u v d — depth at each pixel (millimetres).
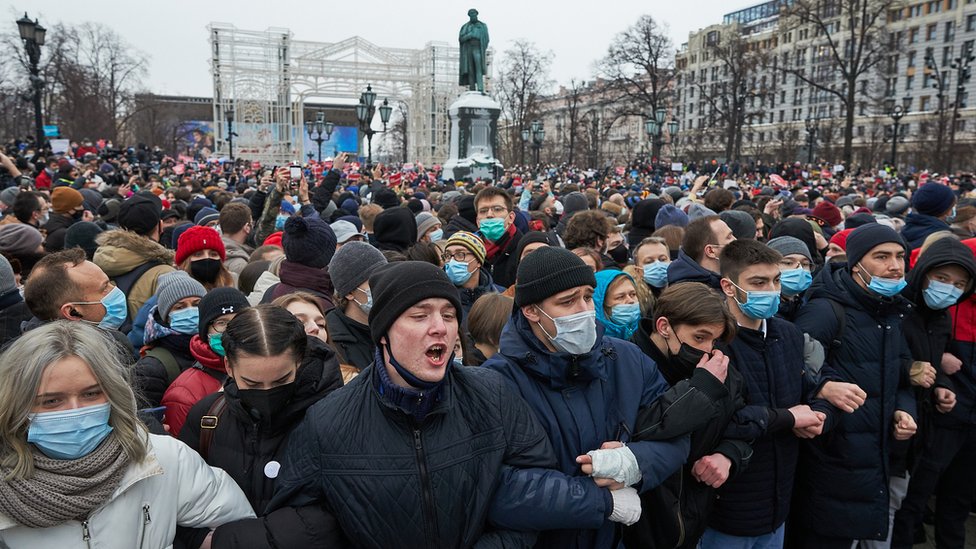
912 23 78312
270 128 57281
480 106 22672
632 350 2734
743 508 3088
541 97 58000
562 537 2521
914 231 6473
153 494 2035
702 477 2729
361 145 72938
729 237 4078
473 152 22859
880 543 3783
